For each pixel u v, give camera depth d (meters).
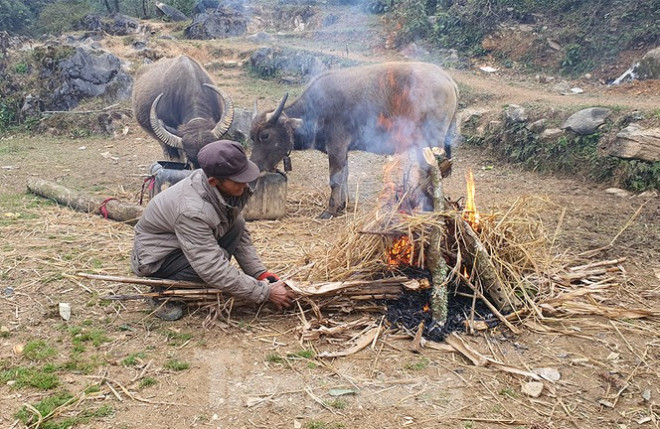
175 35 20.09
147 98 8.20
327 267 4.27
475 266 4.12
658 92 11.03
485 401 3.23
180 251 3.90
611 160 8.11
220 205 3.68
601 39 13.15
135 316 4.09
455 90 6.53
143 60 15.95
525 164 9.15
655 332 3.94
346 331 3.86
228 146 3.58
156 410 3.12
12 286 4.53
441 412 3.13
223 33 19.89
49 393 3.24
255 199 6.33
